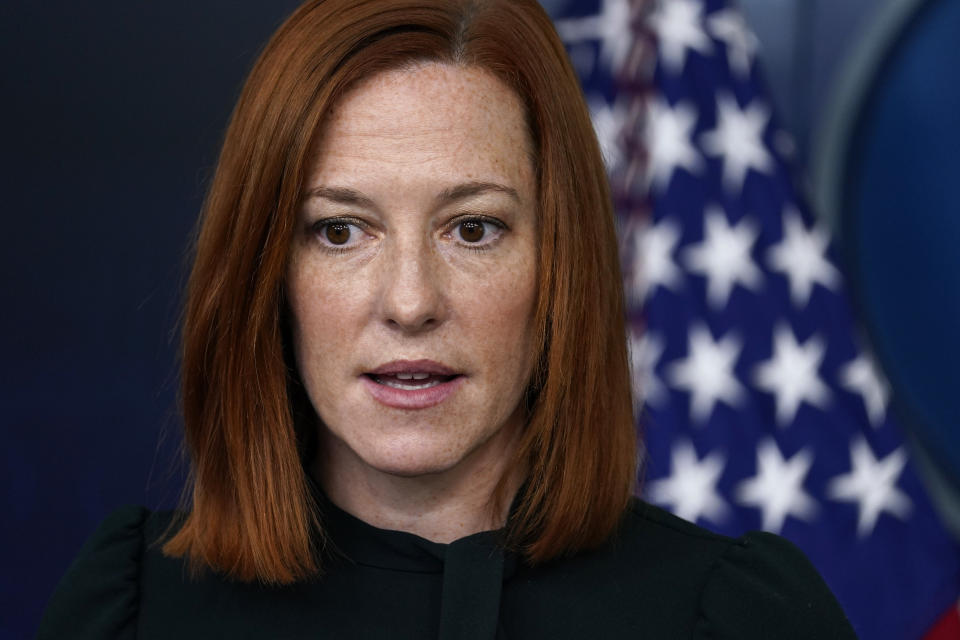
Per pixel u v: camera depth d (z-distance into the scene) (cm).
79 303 595
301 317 276
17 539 586
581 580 298
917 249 620
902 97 619
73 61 593
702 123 558
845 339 547
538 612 292
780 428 527
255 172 271
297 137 264
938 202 616
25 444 587
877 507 528
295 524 288
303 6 280
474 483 296
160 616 297
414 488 292
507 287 271
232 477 293
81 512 592
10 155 587
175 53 603
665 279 536
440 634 277
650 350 528
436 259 265
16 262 587
